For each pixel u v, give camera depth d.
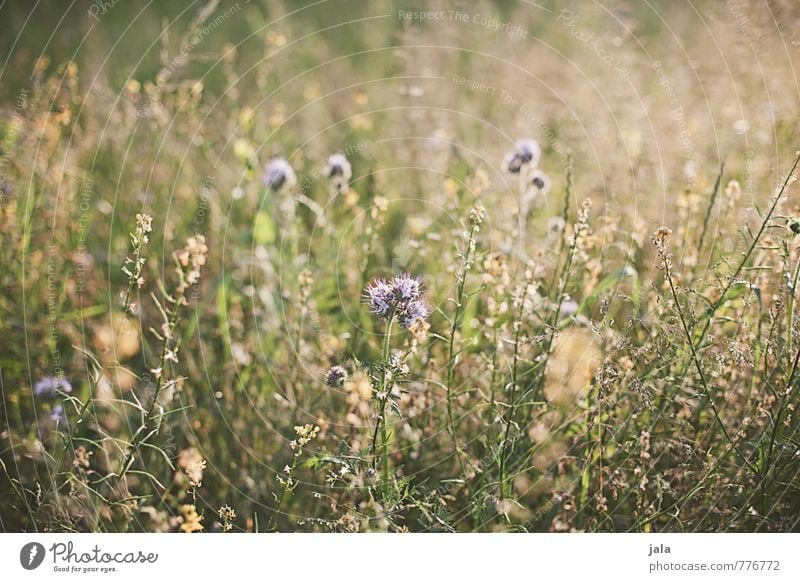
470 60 6.19
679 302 3.19
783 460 2.83
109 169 4.67
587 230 3.44
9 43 6.45
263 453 3.33
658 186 4.46
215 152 5.16
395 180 5.12
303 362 3.57
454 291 3.68
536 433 3.13
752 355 2.91
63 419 3.16
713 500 2.86
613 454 3.04
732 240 3.70
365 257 3.89
